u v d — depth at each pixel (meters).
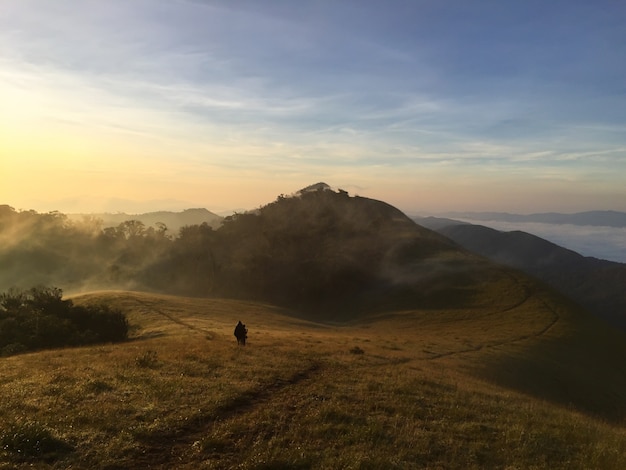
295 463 9.52
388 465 9.69
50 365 19.55
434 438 12.02
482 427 13.45
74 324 39.03
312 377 19.02
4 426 10.14
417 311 88.50
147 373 17.28
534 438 12.62
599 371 47.41
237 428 11.52
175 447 10.39
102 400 13.22
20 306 44.31
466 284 100.69
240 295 128.38
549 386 35.94
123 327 40.88
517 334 55.84
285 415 12.97
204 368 18.80
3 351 32.22
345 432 11.80
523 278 99.19
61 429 10.55
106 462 9.20
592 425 16.91
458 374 26.73
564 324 63.19
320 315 112.12
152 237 168.25
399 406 14.72
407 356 31.31
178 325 45.12
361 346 33.66
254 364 20.67
